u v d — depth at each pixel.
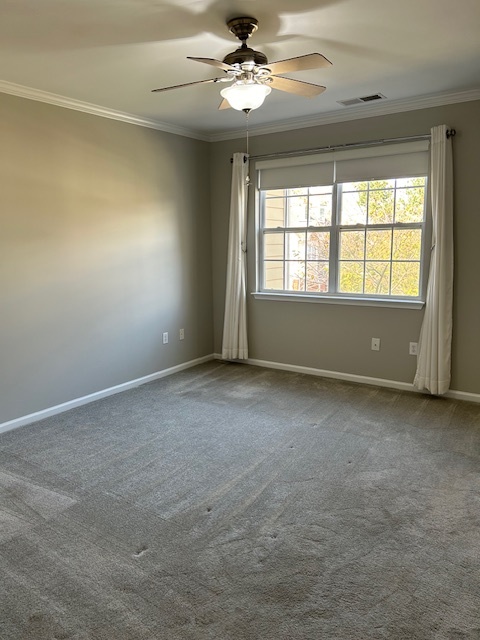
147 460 3.04
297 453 3.12
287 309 4.96
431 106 3.91
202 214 5.25
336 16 2.41
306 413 3.81
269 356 5.16
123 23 2.44
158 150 4.62
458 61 3.07
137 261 4.51
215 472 2.88
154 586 1.94
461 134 3.82
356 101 3.94
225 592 1.90
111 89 3.50
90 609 1.82
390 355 4.41
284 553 2.14
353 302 4.50
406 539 2.23
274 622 1.75
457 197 3.90
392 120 4.11
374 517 2.40
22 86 3.39
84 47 2.73
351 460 3.01
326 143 4.47
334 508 2.49
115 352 4.37
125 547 2.19
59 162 3.75
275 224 4.99
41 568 2.05
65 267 3.87
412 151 4.04
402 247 4.29
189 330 5.21
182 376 4.91
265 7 2.29
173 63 2.99
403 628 1.72
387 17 2.42
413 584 1.94
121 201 4.29
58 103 3.69
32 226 3.60
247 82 2.50
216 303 5.50
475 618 1.76
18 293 3.55
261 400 4.13
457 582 1.95
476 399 4.02
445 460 3.00
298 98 3.83
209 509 2.48
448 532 2.28
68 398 3.97
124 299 4.41
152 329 4.74
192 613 1.79
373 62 3.07
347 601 1.85
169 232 4.83
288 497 2.60
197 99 3.77
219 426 3.57
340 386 4.48
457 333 4.04
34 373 3.70
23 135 3.49
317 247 4.75
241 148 5.02
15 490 2.68
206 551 2.15
